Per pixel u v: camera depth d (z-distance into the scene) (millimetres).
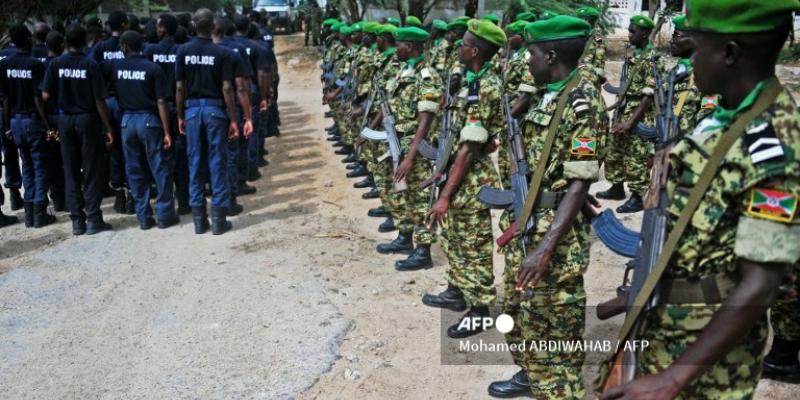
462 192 3893
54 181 7094
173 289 4922
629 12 22438
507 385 3465
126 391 3568
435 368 3760
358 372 3709
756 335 1767
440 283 4949
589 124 2482
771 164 1502
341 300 4656
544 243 2494
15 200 7383
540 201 2701
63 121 6031
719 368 1759
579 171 2461
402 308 4523
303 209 7004
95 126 6160
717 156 1612
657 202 1835
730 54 1604
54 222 6781
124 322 4395
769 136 1524
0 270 5398
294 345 4020
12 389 3609
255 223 6543
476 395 3502
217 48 5922
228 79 5949
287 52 20516
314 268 5246
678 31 4953
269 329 4234
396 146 5203
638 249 1902
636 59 6441
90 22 8008
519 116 3631
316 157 9648
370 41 7141
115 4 16500
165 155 6328
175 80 6355
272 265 5344
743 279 1562
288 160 9516
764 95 1571
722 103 1717
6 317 4504
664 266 1739
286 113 13734
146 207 6387
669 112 4340
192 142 6035
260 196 7629
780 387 3422
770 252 1497
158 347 4043
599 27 14430
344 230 6230
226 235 6184
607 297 4590
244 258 5531
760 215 1517
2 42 12039
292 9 23062
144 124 6098
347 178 8352
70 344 4105
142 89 6043
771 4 1526
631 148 6438
